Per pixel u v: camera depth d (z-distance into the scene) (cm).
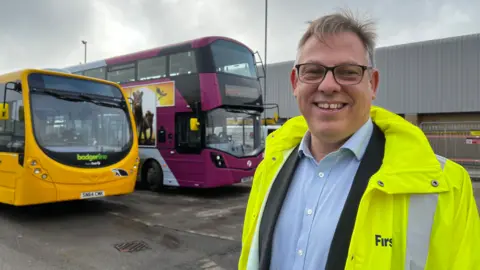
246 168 988
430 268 116
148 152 1062
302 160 164
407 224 120
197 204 868
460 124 1460
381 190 122
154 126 1046
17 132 660
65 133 694
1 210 780
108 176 727
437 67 1964
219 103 927
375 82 156
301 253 140
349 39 144
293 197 155
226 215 749
